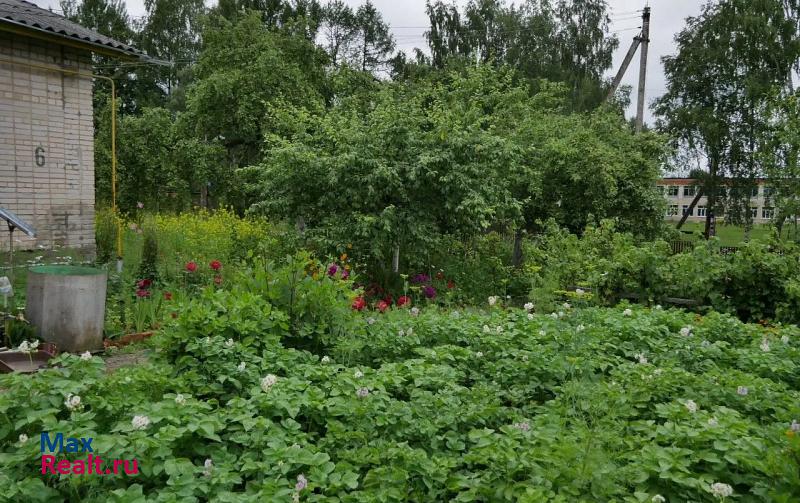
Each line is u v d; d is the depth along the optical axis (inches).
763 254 304.2
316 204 397.7
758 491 103.5
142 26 1366.9
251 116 729.6
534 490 98.5
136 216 633.0
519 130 593.3
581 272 335.0
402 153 386.6
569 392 148.0
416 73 1075.3
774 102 668.1
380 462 115.9
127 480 105.2
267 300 196.4
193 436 118.3
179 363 157.1
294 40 800.9
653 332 213.9
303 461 109.0
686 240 642.8
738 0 1057.5
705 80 1096.2
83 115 412.5
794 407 137.5
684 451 111.6
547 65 1255.5
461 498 104.7
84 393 129.1
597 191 567.5
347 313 200.5
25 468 104.9
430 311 244.8
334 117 453.1
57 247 395.5
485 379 172.1
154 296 303.6
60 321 242.8
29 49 379.2
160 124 783.1
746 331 227.5
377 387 142.6
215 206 869.8
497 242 573.0
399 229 374.9
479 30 1294.3
